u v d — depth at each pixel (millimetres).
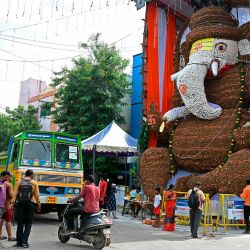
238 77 15031
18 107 40438
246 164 12961
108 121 25250
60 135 12492
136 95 28609
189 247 8547
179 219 13242
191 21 16344
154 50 18672
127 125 28594
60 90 27125
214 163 14562
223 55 15070
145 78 18297
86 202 8234
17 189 7992
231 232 11523
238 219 11789
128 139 19031
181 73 15266
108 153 22531
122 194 19922
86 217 8195
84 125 25203
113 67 26219
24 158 11750
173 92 18312
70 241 8922
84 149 18766
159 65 18672
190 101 14961
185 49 16844
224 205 11758
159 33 19016
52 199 11570
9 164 12570
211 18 15633
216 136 14578
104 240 7902
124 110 28547
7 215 8531
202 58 15047
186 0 19141
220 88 15320
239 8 16922
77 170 12375
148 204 14617
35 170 11617
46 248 7781
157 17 19109
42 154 12023
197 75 14914
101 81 25719
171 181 15984
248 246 8883
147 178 16016
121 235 10172
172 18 19641
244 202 11836
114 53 26531
